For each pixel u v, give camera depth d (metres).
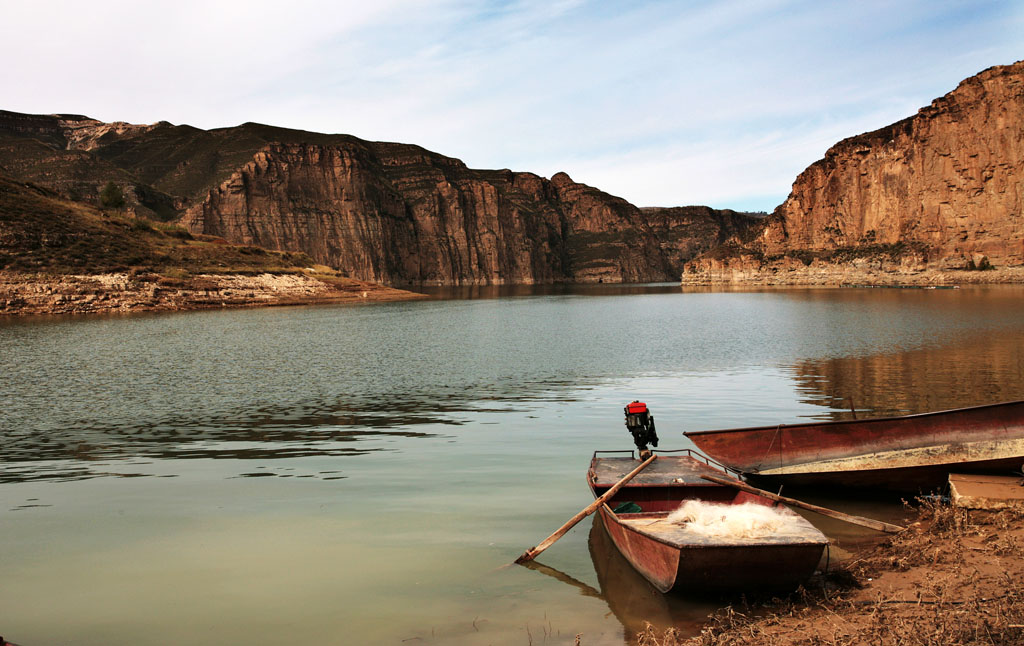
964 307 76.38
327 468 15.72
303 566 10.13
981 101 168.00
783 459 13.58
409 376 31.56
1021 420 12.08
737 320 68.69
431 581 9.60
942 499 12.15
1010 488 11.40
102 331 58.00
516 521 12.09
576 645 7.72
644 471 12.52
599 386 28.00
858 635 7.34
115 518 12.32
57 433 19.88
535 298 153.75
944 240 177.12
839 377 29.34
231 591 9.32
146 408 23.78
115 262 100.06
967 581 8.53
